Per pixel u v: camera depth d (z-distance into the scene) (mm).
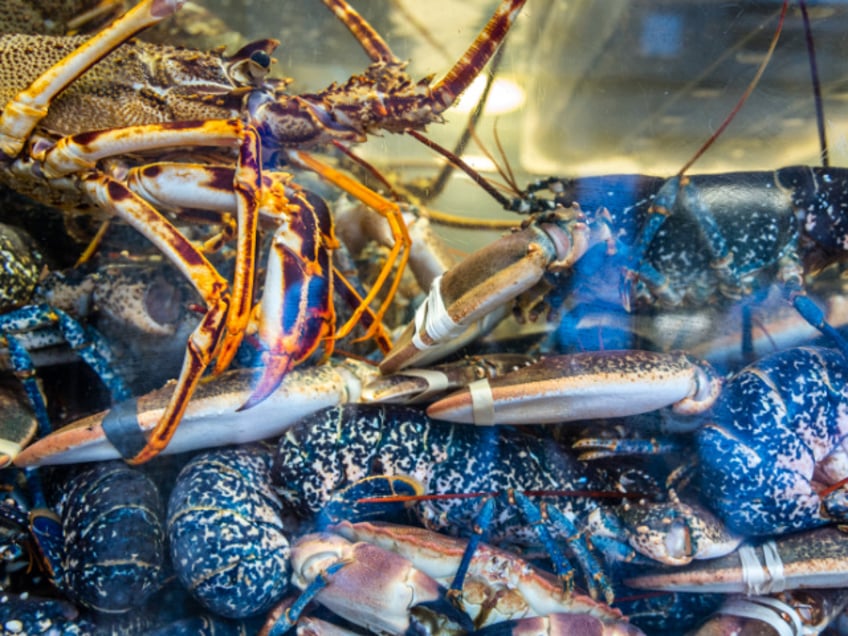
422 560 361
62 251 422
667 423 395
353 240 500
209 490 362
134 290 390
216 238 406
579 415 380
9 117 352
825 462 392
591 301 417
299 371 385
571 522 382
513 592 360
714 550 372
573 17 542
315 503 380
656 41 532
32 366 379
